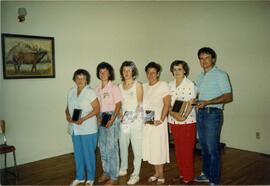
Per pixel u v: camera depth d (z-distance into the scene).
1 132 3.52
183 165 3.29
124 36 5.31
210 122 2.98
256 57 4.54
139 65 5.60
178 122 3.18
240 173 3.67
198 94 3.19
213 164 3.05
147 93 3.26
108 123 3.13
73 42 4.59
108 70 3.24
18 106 4.02
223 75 2.98
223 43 4.91
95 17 4.86
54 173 3.76
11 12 3.86
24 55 4.00
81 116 3.16
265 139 4.54
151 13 5.76
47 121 4.39
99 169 3.89
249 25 4.59
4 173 3.76
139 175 3.60
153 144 3.20
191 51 5.34
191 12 5.29
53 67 4.36
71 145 4.75
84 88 3.19
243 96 4.74
